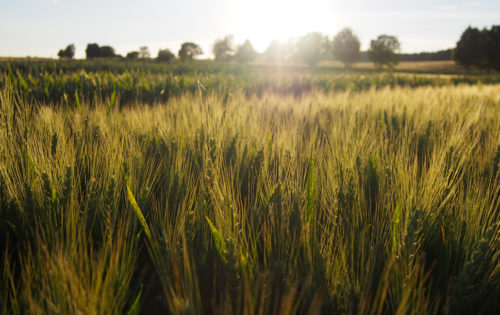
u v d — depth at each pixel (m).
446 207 1.71
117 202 1.73
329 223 1.70
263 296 1.14
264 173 1.94
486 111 4.81
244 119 3.00
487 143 2.76
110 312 1.09
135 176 1.94
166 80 8.58
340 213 1.74
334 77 14.97
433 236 1.60
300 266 1.45
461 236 1.55
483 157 2.55
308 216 1.57
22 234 1.59
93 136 2.68
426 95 6.71
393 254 1.29
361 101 5.27
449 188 1.78
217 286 1.41
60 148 2.11
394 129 3.60
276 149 2.40
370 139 2.57
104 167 1.94
